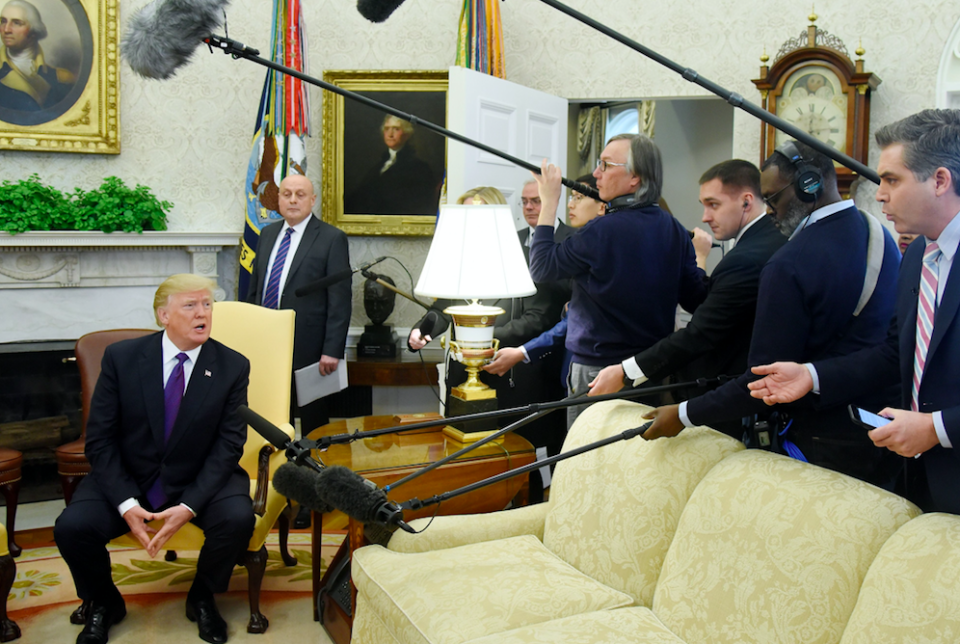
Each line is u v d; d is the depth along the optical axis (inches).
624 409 98.7
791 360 79.0
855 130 169.9
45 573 133.8
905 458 75.4
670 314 108.0
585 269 105.3
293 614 118.6
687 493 85.2
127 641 110.3
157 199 203.0
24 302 186.7
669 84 194.1
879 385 74.6
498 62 185.6
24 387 173.5
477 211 110.1
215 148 205.2
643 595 85.4
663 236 104.7
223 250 207.5
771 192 83.0
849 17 181.6
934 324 65.7
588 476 96.2
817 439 82.0
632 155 104.0
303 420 172.7
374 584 89.4
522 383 135.3
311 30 205.8
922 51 177.2
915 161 63.9
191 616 115.3
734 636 72.3
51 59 190.9
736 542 75.8
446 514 110.1
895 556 63.0
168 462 113.4
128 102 199.9
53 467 174.9
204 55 202.5
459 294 108.6
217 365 115.7
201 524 111.4
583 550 93.1
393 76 203.2
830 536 69.1
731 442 86.7
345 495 72.6
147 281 196.7
